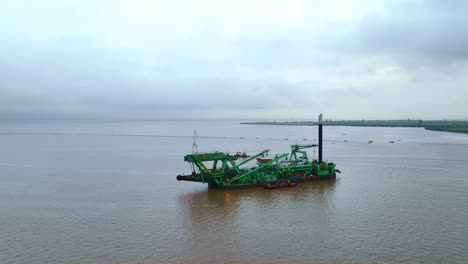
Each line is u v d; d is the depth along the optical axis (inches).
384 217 2817.4
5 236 2439.7
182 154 7819.9
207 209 3085.6
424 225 2620.6
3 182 4333.2
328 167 4456.2
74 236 2439.7
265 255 2127.2
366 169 5310.0
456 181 4279.0
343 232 2490.2
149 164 6038.4
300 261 2046.0
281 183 3949.3
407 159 6565.0
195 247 2250.2
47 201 3378.4
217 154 3823.8
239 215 2906.0
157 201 3366.1
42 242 2332.7
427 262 2021.4
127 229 2578.7
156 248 2236.7
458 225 2615.7
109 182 4328.3
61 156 7347.4
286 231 2519.7
